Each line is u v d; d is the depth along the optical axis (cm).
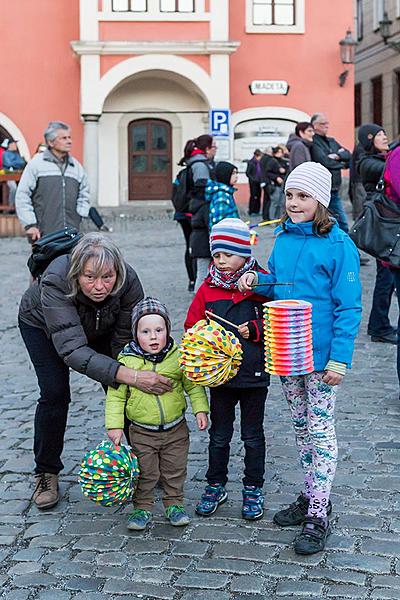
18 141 2847
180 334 980
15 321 1121
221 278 479
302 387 464
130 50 2688
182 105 2891
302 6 2869
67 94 2848
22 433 659
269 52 2877
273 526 473
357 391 737
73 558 444
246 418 486
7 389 797
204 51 2703
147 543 457
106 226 2389
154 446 470
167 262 1614
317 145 1230
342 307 442
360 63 3625
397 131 3328
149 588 411
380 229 688
